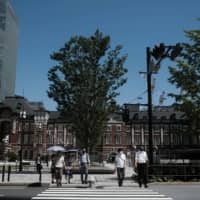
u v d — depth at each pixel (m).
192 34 21.23
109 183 18.36
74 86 28.17
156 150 24.38
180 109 20.72
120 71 28.53
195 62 21.00
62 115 29.25
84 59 28.28
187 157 23.50
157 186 16.70
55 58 28.34
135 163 16.11
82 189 15.05
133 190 14.50
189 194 13.05
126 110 22.75
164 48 17.23
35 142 90.00
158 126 93.19
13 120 88.06
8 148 74.69
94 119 28.31
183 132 21.05
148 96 19.20
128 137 93.00
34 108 100.75
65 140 91.38
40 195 12.71
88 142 28.81
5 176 23.92
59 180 16.97
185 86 20.66
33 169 35.34
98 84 28.06
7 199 11.66
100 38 28.52
